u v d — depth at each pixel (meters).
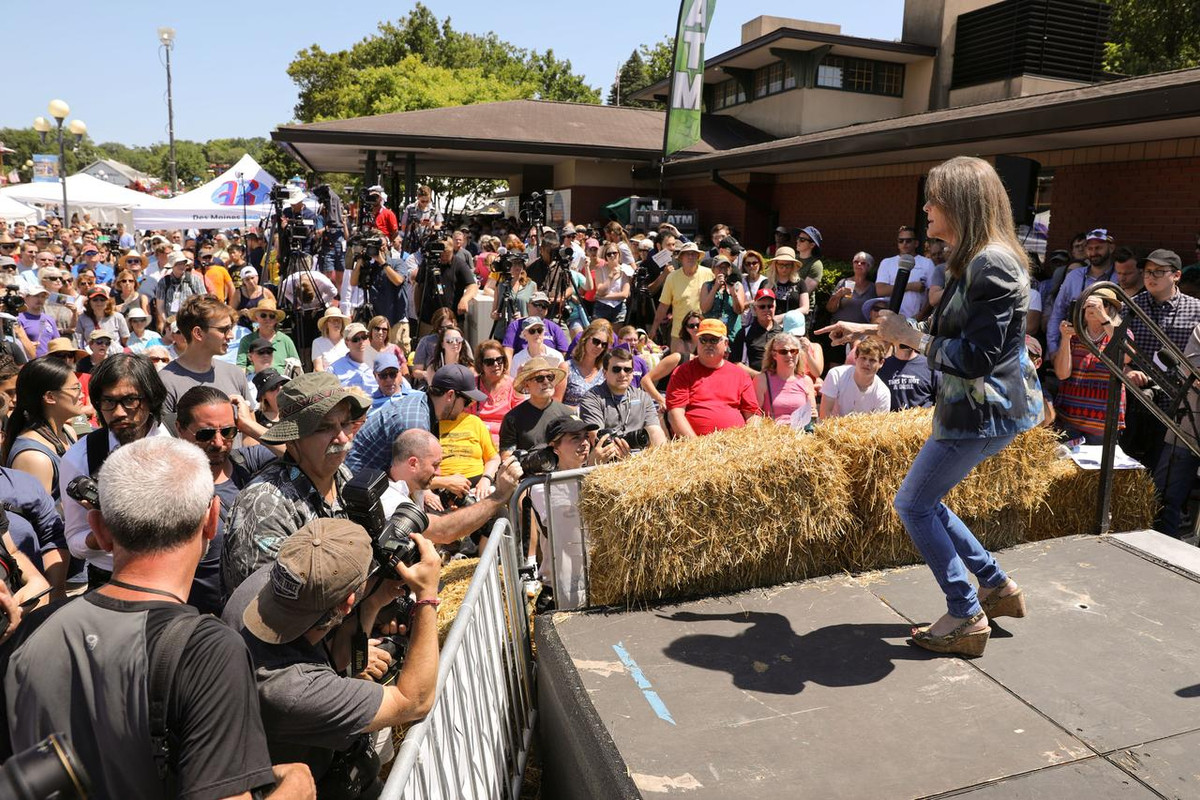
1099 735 2.45
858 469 3.58
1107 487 3.93
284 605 1.84
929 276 8.37
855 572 3.62
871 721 2.54
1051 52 15.13
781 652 2.97
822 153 10.73
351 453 4.61
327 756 2.08
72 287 11.40
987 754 2.37
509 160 18.64
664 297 9.12
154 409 3.50
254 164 20.23
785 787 2.25
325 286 9.23
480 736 2.65
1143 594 3.32
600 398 5.46
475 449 5.41
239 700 1.56
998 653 2.91
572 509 3.44
